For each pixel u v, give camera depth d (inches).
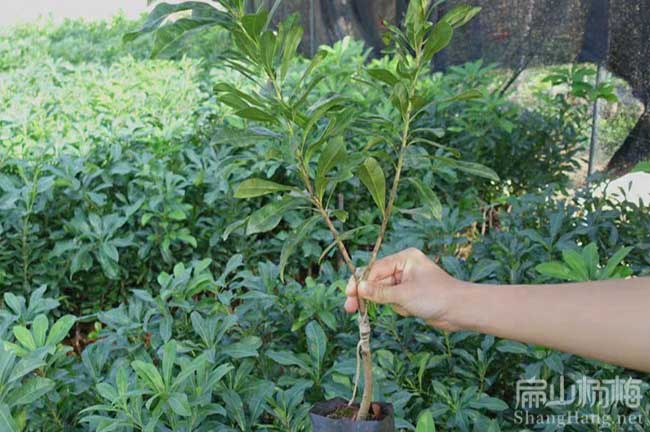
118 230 152.8
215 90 58.9
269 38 56.1
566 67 197.5
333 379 83.4
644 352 49.3
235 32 57.2
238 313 99.2
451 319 58.4
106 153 169.3
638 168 114.2
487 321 55.7
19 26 413.7
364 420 57.1
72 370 89.0
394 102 61.3
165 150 174.7
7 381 70.3
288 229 169.5
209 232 161.3
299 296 102.3
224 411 74.9
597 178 138.3
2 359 71.3
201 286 99.0
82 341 154.7
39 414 81.8
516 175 195.5
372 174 57.7
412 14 60.2
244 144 61.1
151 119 203.5
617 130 185.5
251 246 160.6
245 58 62.6
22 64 304.8
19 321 92.0
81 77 250.4
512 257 106.7
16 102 202.7
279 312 102.8
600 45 187.0
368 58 285.9
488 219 185.9
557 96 197.0
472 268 107.6
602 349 50.5
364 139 171.2
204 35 307.6
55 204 154.5
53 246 154.9
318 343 89.1
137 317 95.5
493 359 96.0
